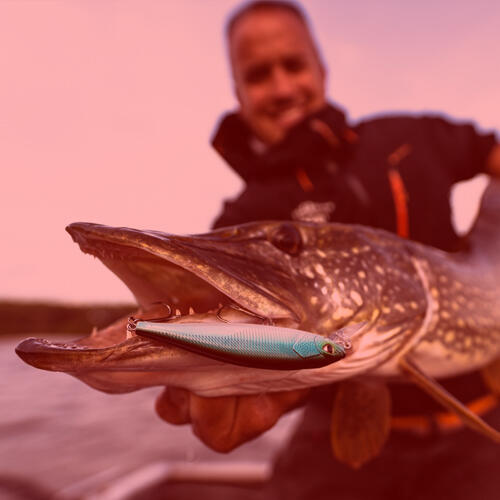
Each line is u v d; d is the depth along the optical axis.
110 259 0.31
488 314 0.47
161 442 1.29
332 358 0.26
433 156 0.59
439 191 0.57
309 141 0.57
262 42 0.69
